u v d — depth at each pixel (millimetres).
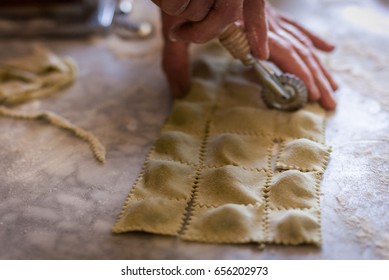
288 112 1276
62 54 1663
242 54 1172
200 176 1110
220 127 1259
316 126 1241
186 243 974
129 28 1771
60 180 1157
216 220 986
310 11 1853
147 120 1348
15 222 1049
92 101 1436
